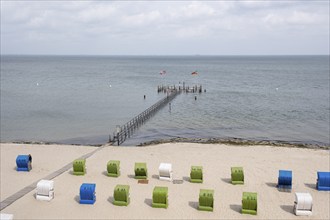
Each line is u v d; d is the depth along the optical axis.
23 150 32.03
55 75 140.00
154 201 19.42
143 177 23.97
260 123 48.56
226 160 28.69
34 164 27.36
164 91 83.44
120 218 18.20
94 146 34.03
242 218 18.28
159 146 33.78
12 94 79.50
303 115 54.62
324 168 26.91
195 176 23.28
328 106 63.19
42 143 35.81
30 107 61.75
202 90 87.38
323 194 21.67
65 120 51.00
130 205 19.73
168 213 18.78
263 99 72.31
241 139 38.59
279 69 192.88
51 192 20.28
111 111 58.47
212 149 32.47
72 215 18.47
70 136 41.38
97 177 24.31
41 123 48.91
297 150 32.44
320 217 18.48
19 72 157.12
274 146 33.97
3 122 49.34
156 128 45.16
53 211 18.89
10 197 20.59
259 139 39.38
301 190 22.33
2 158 29.17
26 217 18.17
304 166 27.34
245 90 88.69
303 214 18.58
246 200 18.67
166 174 23.56
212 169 26.22
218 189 22.23
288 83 108.50
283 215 18.67
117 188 19.69
